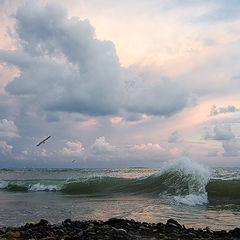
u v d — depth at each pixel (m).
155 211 12.52
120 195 19.09
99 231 7.89
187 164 21.33
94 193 21.23
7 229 8.58
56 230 8.24
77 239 7.23
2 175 52.12
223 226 9.72
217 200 15.80
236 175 23.91
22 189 25.30
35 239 7.41
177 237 7.49
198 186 18.48
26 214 12.08
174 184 20.00
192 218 11.07
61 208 13.56
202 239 7.29
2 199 17.81
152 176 23.00
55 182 26.41
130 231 7.98
